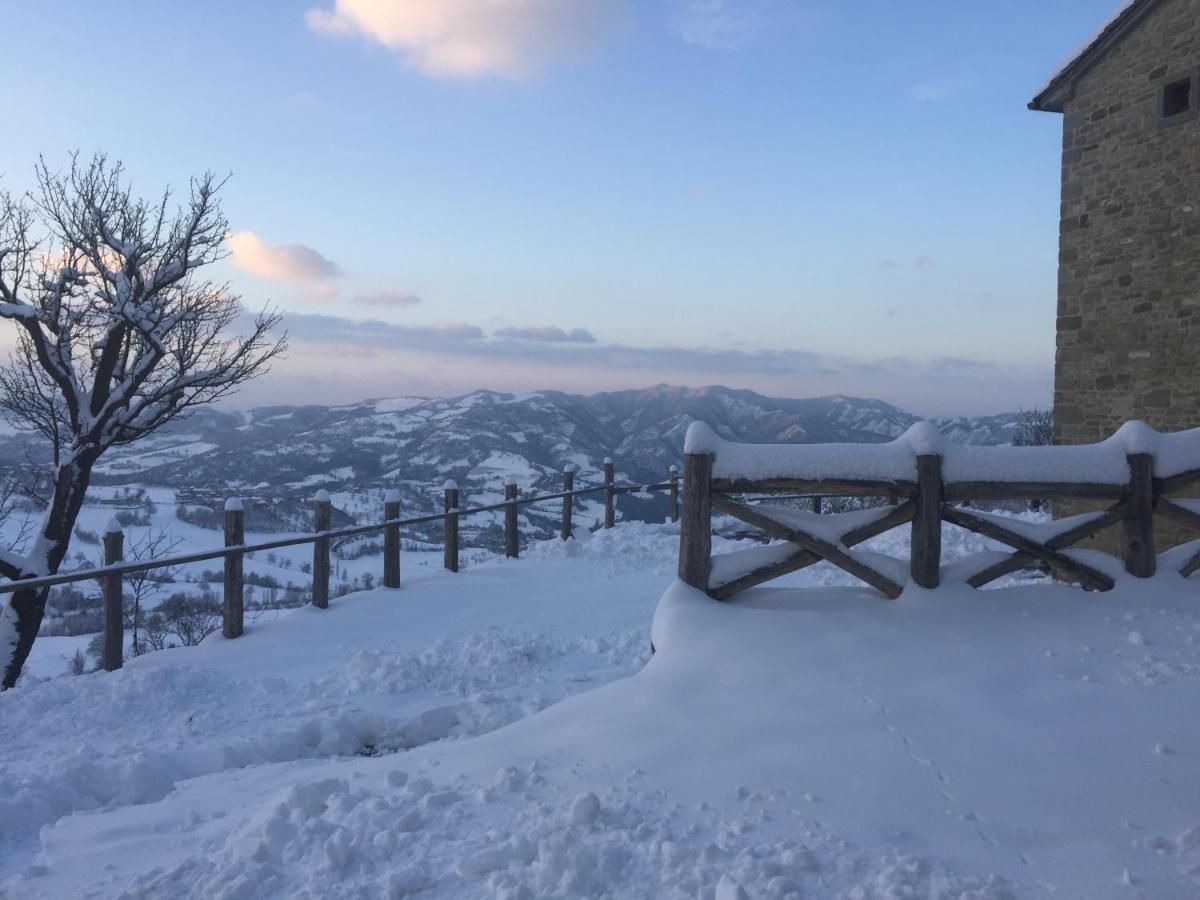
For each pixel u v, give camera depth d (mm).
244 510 6992
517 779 3016
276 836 2656
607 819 2664
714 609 4312
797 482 4504
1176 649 3893
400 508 8766
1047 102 9156
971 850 2436
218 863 2617
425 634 6961
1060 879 2270
